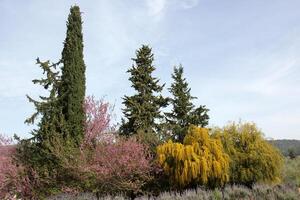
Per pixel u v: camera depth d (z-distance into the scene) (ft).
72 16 69.00
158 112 99.35
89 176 54.75
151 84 103.30
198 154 56.44
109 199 48.21
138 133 72.64
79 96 64.75
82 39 68.85
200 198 44.37
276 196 45.21
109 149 56.85
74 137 62.34
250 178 59.62
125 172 55.47
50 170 58.18
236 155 61.52
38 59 67.26
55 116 62.64
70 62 66.03
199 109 107.24
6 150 63.31
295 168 76.95
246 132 64.59
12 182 57.72
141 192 55.67
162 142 68.59
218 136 61.93
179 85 109.70
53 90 65.51
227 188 48.67
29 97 64.49
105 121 64.69
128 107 99.76
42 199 55.83
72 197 51.03
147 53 105.19
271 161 61.11
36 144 63.36
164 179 58.59
